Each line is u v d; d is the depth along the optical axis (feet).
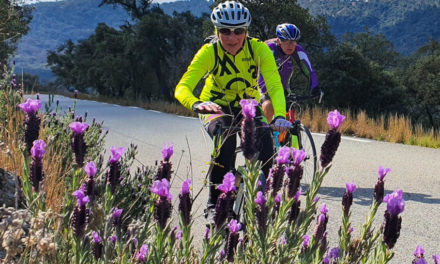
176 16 132.98
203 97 14.29
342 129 45.16
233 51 13.20
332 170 27.20
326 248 7.43
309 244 7.11
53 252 5.57
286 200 6.45
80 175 6.61
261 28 83.87
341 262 7.54
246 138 6.41
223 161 11.66
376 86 113.39
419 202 20.29
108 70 138.21
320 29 88.63
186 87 12.85
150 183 13.03
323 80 104.78
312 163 22.91
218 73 13.53
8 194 11.29
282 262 6.50
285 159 6.48
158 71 132.98
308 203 6.56
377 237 7.55
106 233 6.13
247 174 6.50
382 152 34.09
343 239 7.68
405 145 38.14
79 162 6.51
